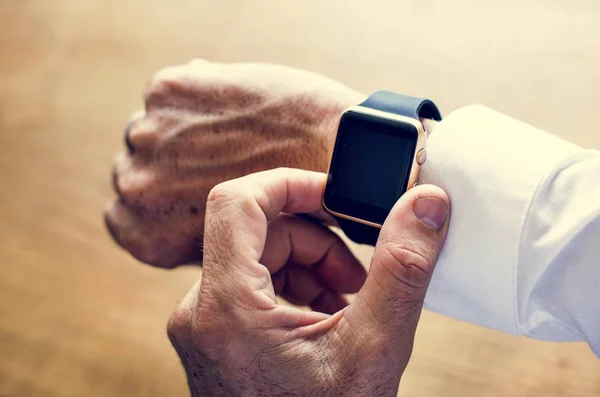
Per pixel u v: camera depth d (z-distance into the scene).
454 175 0.38
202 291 0.38
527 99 0.58
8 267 0.62
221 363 0.38
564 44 0.59
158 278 0.59
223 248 0.38
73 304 0.60
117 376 0.58
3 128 0.68
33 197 0.64
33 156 0.66
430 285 0.39
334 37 0.63
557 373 0.52
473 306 0.39
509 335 0.54
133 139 0.49
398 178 0.39
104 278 0.60
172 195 0.48
